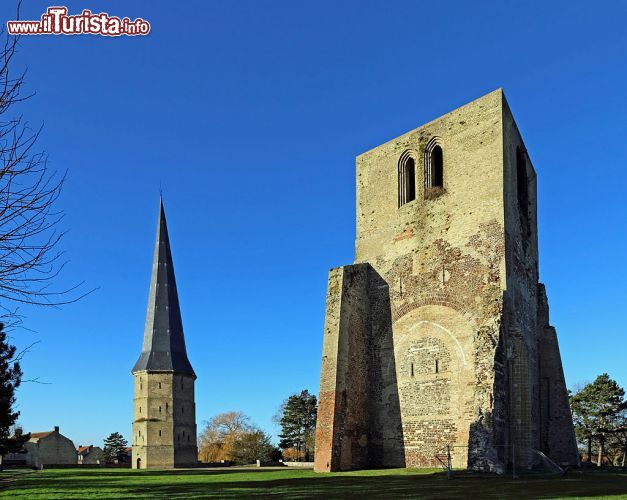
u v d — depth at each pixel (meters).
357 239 34.62
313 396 87.19
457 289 28.97
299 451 85.75
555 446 32.34
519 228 31.17
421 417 28.73
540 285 34.91
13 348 31.81
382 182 34.34
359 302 32.06
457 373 27.78
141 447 64.88
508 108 30.75
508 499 14.55
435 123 32.31
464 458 26.44
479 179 29.58
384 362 31.09
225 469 46.16
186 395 68.44
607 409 54.16
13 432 46.38
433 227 30.95
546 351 33.72
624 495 15.38
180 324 72.00
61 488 22.92
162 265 72.88
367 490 17.70
